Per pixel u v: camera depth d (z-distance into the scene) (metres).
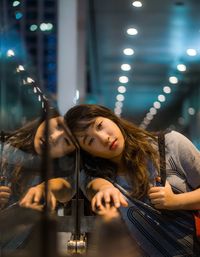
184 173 1.49
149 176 1.45
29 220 0.80
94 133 1.40
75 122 1.40
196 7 7.74
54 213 0.94
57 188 1.01
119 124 1.46
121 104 18.02
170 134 1.52
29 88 1.19
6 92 1.63
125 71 12.89
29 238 0.77
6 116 1.38
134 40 10.02
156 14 8.26
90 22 8.91
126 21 8.77
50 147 0.81
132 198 1.41
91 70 12.73
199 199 1.43
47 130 0.81
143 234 1.39
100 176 1.42
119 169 1.46
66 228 1.06
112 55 11.27
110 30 9.33
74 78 4.78
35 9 4.32
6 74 1.50
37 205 0.82
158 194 1.40
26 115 1.25
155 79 13.99
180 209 1.44
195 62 11.92
